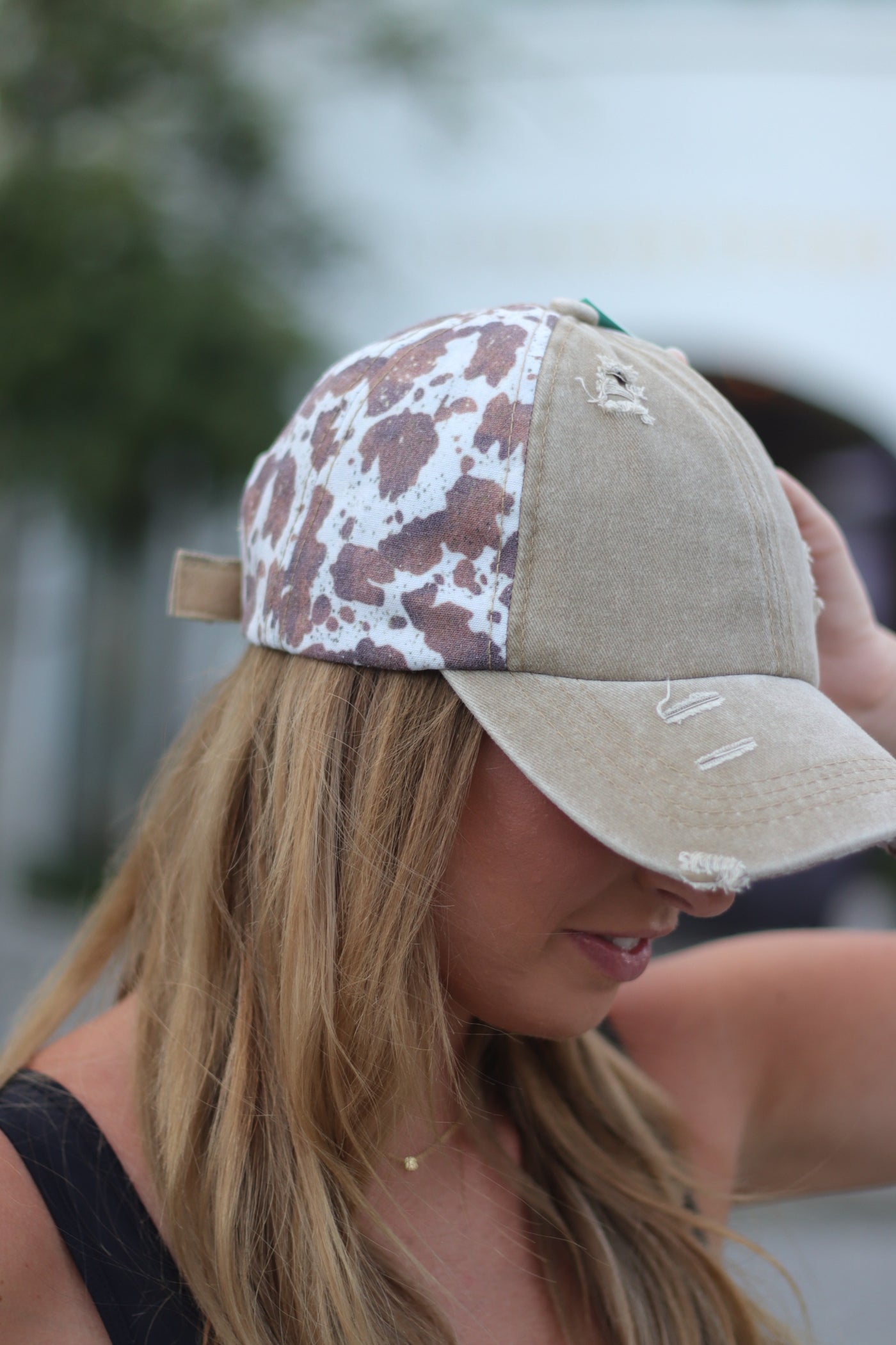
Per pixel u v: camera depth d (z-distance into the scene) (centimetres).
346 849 85
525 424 82
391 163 634
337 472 87
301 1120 84
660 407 85
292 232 618
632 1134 111
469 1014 97
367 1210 85
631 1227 103
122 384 552
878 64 605
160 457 609
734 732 81
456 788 83
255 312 570
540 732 79
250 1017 89
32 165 560
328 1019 84
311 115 630
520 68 620
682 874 75
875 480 713
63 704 817
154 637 755
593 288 637
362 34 607
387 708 84
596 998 88
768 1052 123
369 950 84
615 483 82
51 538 799
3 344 543
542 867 82
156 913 102
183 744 111
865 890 720
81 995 110
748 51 607
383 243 640
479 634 81
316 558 87
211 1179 84
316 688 87
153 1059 90
